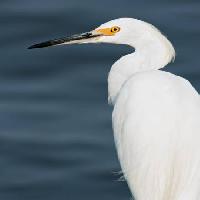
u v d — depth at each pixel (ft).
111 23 45.78
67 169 56.08
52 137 57.98
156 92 40.37
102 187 54.90
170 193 38.52
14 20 70.08
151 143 39.09
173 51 44.68
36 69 64.08
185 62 64.03
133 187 39.88
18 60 64.90
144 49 44.96
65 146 57.36
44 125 58.95
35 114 59.72
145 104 40.16
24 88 62.23
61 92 61.77
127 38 45.39
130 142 40.11
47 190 54.80
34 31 68.69
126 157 40.45
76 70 64.03
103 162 56.29
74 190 54.80
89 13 70.23
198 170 38.47
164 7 71.10
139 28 45.01
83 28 68.74
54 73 63.77
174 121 39.27
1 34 68.28
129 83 41.68
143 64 44.83
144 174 39.09
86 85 62.44
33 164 56.44
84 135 58.03
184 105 39.75
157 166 38.78
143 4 71.51
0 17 70.54
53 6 71.46
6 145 57.41
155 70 42.34
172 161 38.68
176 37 67.31
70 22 69.51
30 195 54.49
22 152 57.06
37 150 57.16
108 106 60.23
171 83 40.73
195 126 39.27
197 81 62.08
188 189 38.34
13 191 54.70
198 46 66.03
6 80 63.16
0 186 55.01
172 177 38.58
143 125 39.60
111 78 45.50
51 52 65.57
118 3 71.61
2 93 61.77
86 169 55.98
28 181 55.36
